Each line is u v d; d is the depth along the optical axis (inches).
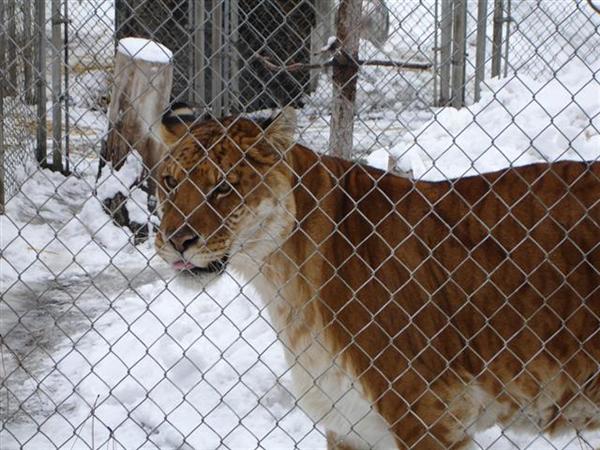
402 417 189.6
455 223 192.5
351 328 189.2
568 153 351.3
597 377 192.7
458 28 402.0
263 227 188.2
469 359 190.9
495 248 191.3
